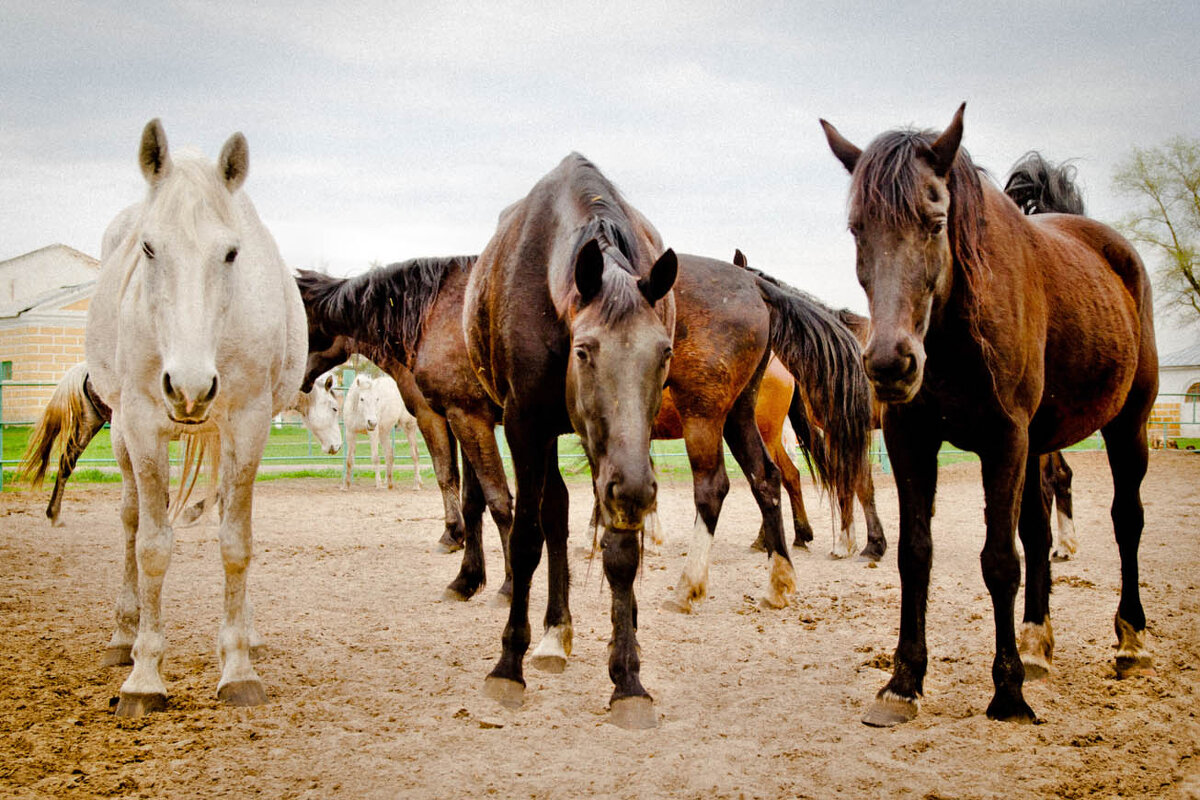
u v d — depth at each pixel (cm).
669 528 1059
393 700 407
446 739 357
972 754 339
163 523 393
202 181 370
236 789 307
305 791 307
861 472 671
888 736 360
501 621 574
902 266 336
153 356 378
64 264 3997
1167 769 324
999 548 372
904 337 329
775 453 859
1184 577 693
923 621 389
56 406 978
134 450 388
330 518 1160
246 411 409
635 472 320
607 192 418
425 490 1574
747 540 955
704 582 599
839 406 656
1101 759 332
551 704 400
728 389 587
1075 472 1802
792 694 419
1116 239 480
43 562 784
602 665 465
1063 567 743
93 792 302
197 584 690
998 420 370
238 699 396
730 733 367
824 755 340
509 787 312
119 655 454
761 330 599
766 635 533
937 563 783
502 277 427
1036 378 379
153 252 357
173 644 504
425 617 585
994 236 376
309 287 770
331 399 1560
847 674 451
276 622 565
